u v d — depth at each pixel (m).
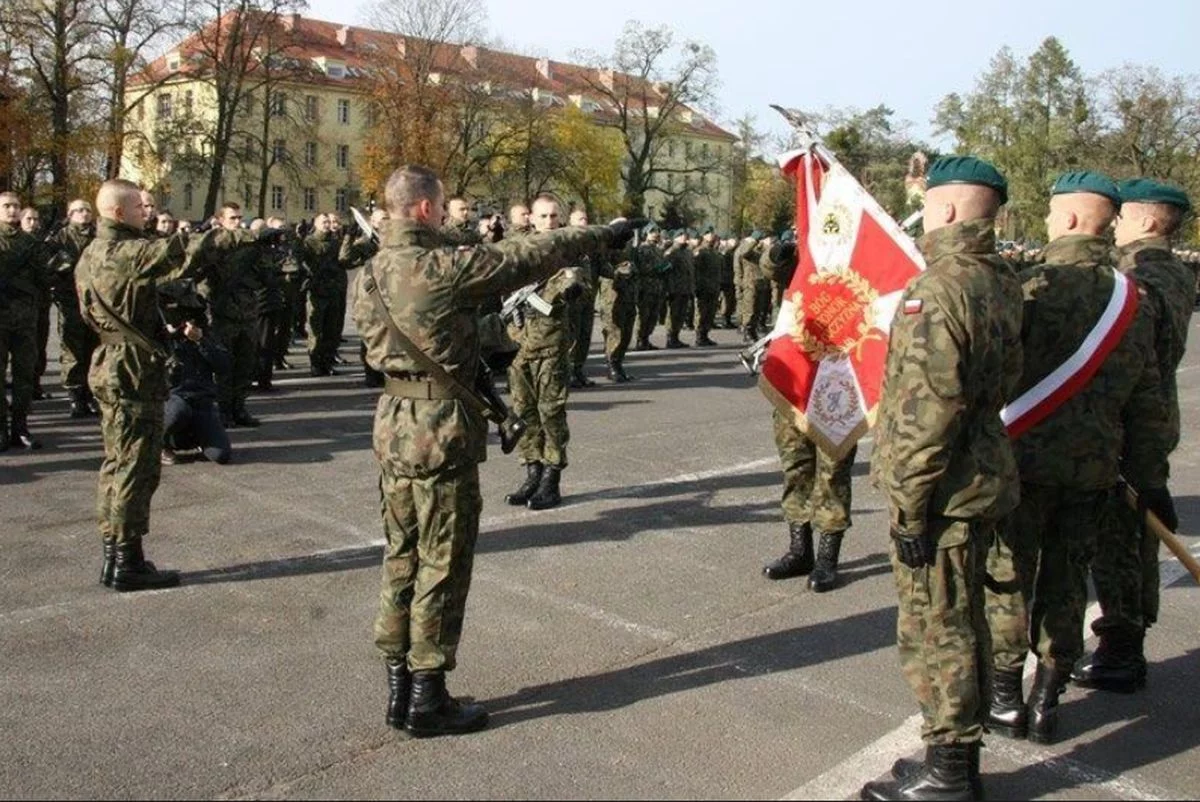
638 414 10.73
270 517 6.62
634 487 7.57
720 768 3.61
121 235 5.24
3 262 8.17
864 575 5.74
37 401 10.73
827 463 5.39
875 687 4.30
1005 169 44.75
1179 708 4.20
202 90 47.28
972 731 3.31
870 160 53.84
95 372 5.18
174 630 4.77
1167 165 41.12
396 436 3.74
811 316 5.36
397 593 3.84
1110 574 4.30
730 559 5.97
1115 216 3.90
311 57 62.03
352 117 63.62
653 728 3.90
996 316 3.24
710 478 7.89
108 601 5.12
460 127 51.12
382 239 3.87
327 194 63.00
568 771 3.57
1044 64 45.69
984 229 3.31
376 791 3.42
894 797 3.36
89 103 38.69
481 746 3.75
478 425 3.80
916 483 3.18
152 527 6.36
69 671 4.31
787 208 61.28
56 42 36.69
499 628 4.87
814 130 5.41
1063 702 4.25
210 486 7.37
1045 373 3.78
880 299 5.12
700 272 18.08
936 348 3.14
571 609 5.13
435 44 48.91
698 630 4.90
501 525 6.55
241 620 4.91
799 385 5.41
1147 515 4.07
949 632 3.31
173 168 43.88
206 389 8.03
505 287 3.74
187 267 5.14
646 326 17.11
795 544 5.67
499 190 55.31
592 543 6.20
